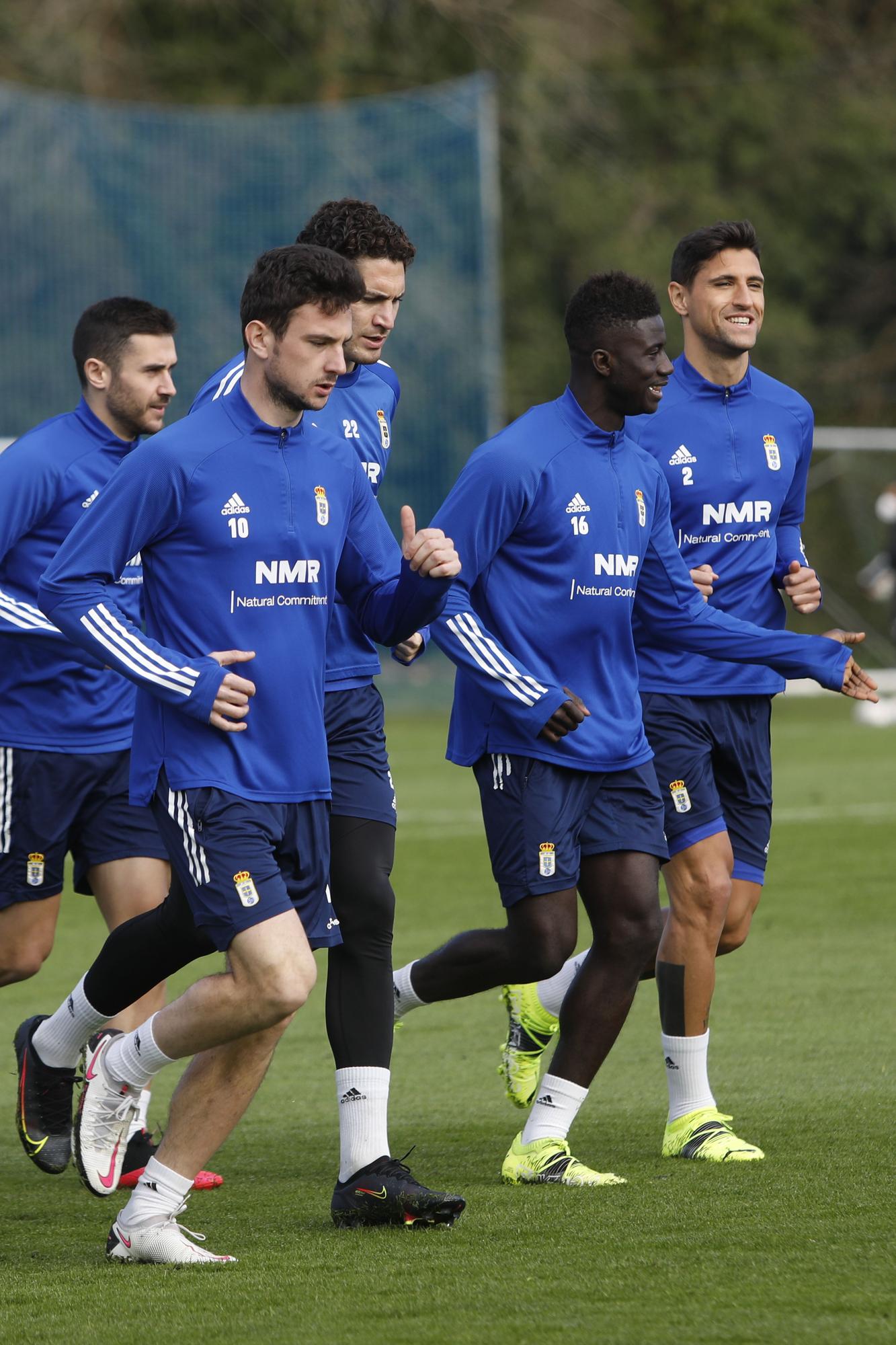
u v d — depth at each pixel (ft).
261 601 47.34
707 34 386.93
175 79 342.03
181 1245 46.06
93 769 63.21
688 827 60.18
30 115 299.99
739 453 63.87
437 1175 56.08
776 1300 40.24
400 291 57.41
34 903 64.03
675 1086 58.39
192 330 303.27
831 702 290.35
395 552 51.98
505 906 56.65
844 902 109.09
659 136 383.86
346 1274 44.04
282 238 306.14
